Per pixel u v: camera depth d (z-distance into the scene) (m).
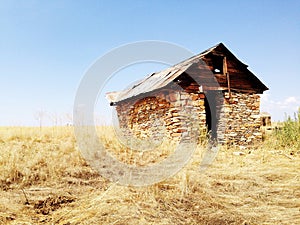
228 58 11.31
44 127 13.03
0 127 13.85
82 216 3.16
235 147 9.91
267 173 5.25
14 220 3.10
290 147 8.17
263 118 14.34
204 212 3.38
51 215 3.30
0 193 4.01
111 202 3.53
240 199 3.87
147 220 3.08
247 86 11.59
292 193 4.12
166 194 3.92
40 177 4.94
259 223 3.07
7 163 5.58
